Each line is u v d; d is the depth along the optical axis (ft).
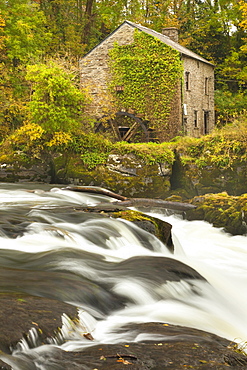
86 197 56.34
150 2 171.32
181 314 20.80
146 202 50.55
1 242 27.17
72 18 155.43
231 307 24.48
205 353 15.01
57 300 17.61
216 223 59.98
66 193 56.44
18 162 89.97
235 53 151.64
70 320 16.07
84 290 19.71
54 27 145.69
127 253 30.14
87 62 115.03
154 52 109.91
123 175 84.07
